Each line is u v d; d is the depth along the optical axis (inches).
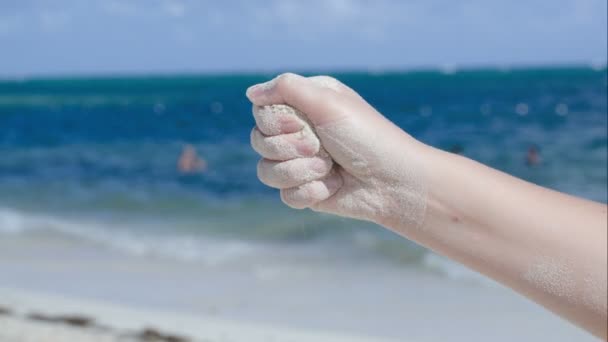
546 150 683.4
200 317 219.0
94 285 262.7
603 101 1321.4
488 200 41.9
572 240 39.4
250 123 1170.0
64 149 845.2
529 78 3031.5
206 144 854.5
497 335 202.5
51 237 358.3
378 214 45.4
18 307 223.8
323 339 196.9
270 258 304.5
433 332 205.9
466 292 244.5
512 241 40.8
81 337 189.6
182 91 3036.4
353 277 268.7
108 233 371.9
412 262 285.1
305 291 251.8
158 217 428.1
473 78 3358.8
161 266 293.7
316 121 46.1
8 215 437.7
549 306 40.0
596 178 537.3
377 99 1754.4
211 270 286.0
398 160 44.4
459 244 42.3
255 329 206.4
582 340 196.5
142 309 228.1
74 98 2559.1
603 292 38.2
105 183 579.5
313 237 339.0
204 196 501.7
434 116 1170.0
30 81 6053.2
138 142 906.7
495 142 775.1
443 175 43.4
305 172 46.1
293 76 47.3
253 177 579.5
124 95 2775.6
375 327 210.8
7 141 965.2
